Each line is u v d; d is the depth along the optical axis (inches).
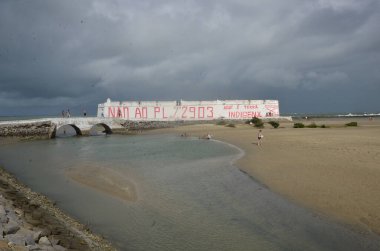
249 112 3981.3
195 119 3880.4
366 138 1658.5
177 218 621.6
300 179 810.8
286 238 516.7
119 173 1030.4
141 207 692.1
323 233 519.8
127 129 3191.4
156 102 3878.0
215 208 670.5
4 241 383.2
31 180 995.9
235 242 513.3
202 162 1177.4
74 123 2792.8
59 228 539.2
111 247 490.3
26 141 2347.4
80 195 799.1
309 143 1502.2
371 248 462.0
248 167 1007.6
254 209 650.2
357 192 675.4
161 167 1112.2
